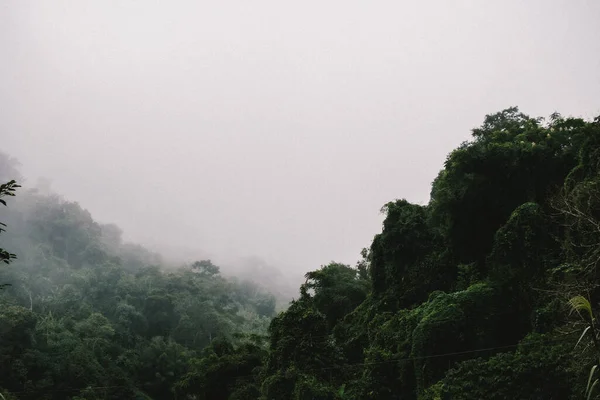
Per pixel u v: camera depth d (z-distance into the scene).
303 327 34.53
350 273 49.41
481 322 24.30
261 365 44.03
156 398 81.94
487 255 29.22
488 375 19.69
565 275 19.94
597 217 18.62
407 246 35.00
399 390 26.70
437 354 24.22
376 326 33.25
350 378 31.80
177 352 89.50
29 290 102.62
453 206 30.45
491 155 28.95
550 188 27.31
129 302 108.12
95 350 81.81
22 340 69.38
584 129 24.50
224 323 104.88
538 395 17.83
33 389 64.56
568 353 17.08
